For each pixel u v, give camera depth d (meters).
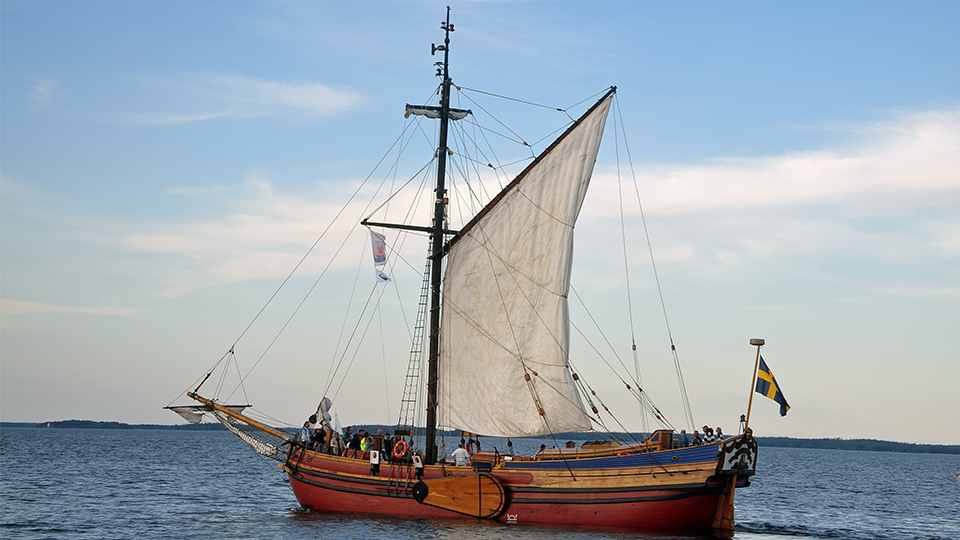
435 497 42.41
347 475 45.44
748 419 38.38
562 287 46.72
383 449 45.50
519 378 46.38
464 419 46.91
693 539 37.62
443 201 49.72
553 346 46.28
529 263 47.31
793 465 197.38
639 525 38.97
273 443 50.16
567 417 45.75
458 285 48.41
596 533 38.66
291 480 49.00
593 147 47.19
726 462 37.38
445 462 45.25
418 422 48.00
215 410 49.88
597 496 39.78
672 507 38.31
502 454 43.19
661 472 38.66
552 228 47.19
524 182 47.91
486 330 47.47
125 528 45.16
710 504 38.03
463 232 48.62
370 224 49.38
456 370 47.72
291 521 45.38
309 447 48.19
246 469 110.31
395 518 43.56
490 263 47.88
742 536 44.25
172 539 40.94
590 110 47.16
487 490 41.53
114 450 172.25
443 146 50.12
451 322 48.19
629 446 41.59
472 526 40.88
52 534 43.19
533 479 41.22
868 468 196.75
